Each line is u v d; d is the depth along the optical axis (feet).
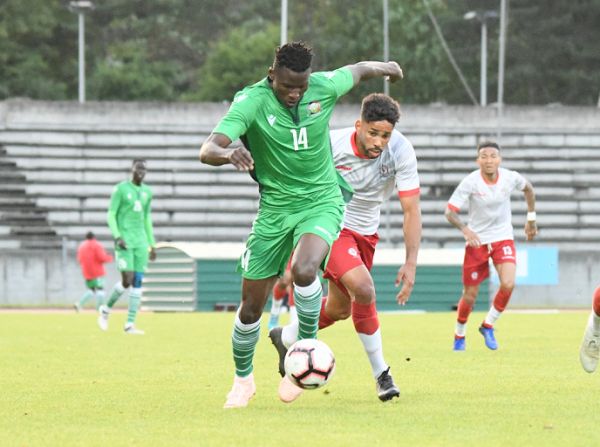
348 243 72.33
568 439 53.16
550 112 362.12
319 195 64.75
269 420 60.03
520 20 542.16
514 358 105.19
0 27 536.42
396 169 73.00
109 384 81.00
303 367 62.49
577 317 209.77
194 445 51.26
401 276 72.08
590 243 322.55
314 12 616.39
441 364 98.02
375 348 69.46
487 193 119.65
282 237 64.44
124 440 53.01
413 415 62.03
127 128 353.31
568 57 536.83
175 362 101.60
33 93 531.50
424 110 360.07
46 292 295.28
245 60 565.53
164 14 631.97
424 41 567.18
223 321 194.49
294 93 62.03
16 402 69.46
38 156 332.60
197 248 251.60
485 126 359.46
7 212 317.83
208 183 329.72
